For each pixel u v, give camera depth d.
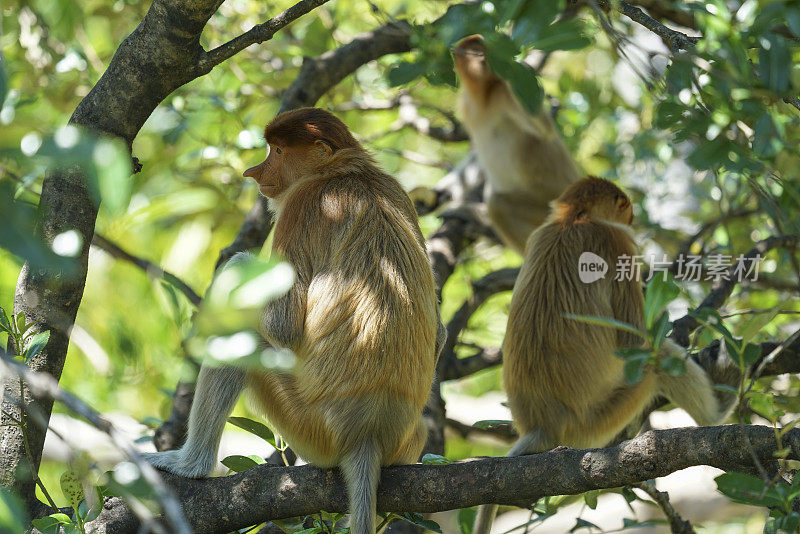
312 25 7.88
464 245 9.01
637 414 5.91
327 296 4.35
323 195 4.64
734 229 7.61
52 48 7.92
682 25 5.85
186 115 8.04
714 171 4.53
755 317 3.72
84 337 7.19
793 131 4.95
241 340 2.46
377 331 4.24
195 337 2.53
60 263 1.88
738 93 3.88
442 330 5.06
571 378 5.62
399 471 4.09
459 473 3.94
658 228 7.87
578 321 5.66
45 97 7.96
